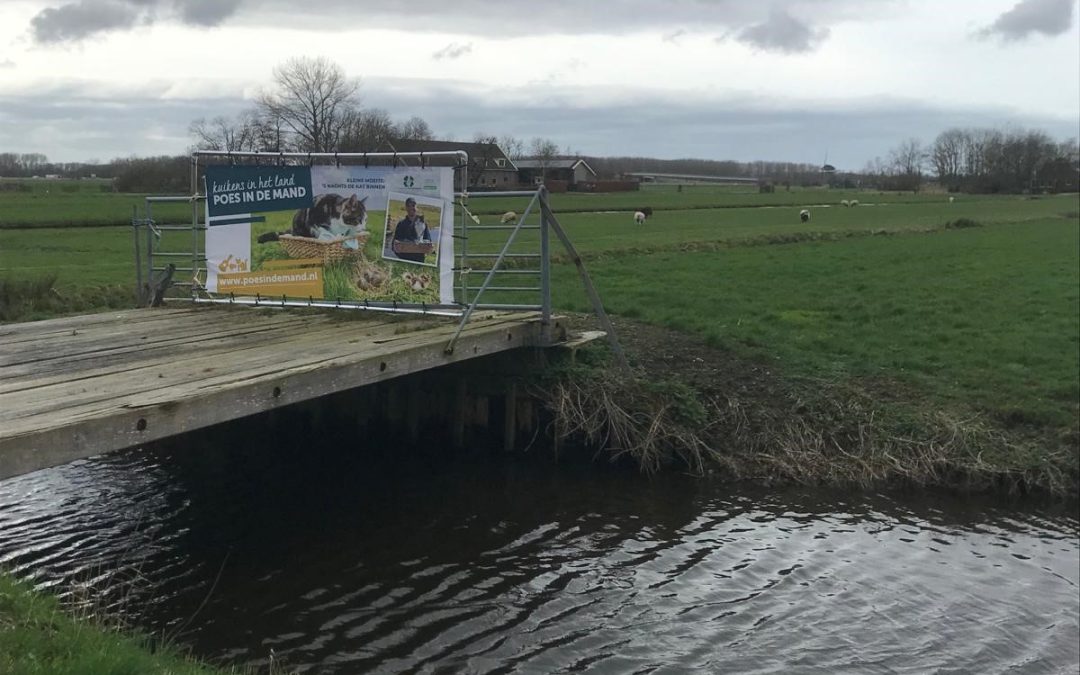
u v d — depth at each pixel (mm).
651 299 19422
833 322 17688
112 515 10133
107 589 8102
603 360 13703
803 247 34469
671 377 13453
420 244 12289
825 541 9961
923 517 10742
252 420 13289
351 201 12570
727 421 12617
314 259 12828
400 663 7078
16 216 37312
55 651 4602
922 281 23859
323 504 10664
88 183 62250
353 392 13102
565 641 7570
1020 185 131500
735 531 10156
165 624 7492
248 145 79500
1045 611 8539
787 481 11703
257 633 7441
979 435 12180
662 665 7273
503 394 12789
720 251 32438
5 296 16391
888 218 57781
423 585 8523
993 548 9938
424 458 12484
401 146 82312
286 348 9984
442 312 12422
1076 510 11078
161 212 41156
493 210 56938
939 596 8750
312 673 6840
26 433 6141
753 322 17125
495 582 8656
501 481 11578
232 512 10352
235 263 13188
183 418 7352
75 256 25766
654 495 11203
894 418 12586
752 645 7672
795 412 12781
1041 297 21016
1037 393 13383
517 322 12266
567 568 9047
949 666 7520
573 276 23469
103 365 8930
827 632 7965
